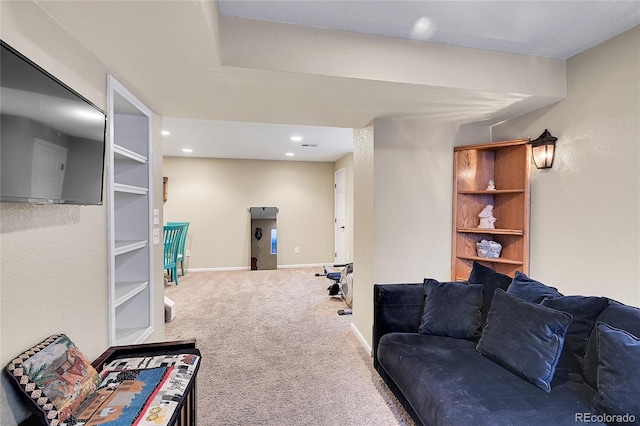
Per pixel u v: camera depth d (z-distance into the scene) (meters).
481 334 1.82
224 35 1.61
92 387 1.18
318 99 2.13
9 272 1.00
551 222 2.28
